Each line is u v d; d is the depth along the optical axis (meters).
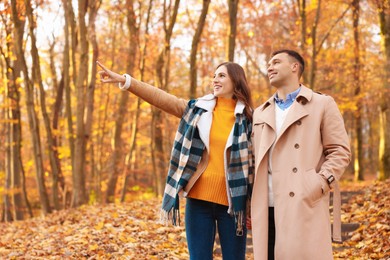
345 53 19.45
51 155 12.95
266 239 3.34
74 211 10.77
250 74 26.80
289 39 20.98
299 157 3.30
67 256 5.97
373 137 33.16
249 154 3.62
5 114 17.02
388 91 12.02
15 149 15.82
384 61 11.94
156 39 16.45
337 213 3.43
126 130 26.41
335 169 3.26
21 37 11.50
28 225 10.11
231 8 12.09
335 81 21.19
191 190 3.69
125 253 6.01
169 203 3.73
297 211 3.22
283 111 3.47
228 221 3.68
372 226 6.70
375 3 11.75
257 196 3.40
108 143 25.70
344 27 21.17
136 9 17.56
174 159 3.80
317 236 3.22
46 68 21.78
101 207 10.68
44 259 5.89
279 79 3.48
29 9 11.49
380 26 11.86
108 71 3.76
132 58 16.22
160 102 3.87
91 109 13.92
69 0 13.15
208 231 3.68
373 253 5.69
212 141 3.70
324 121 3.37
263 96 19.98
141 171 24.83
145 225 7.61
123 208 9.74
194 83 13.24
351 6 16.81
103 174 24.56
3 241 7.91
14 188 15.99
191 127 3.73
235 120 3.73
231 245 3.67
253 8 19.69
